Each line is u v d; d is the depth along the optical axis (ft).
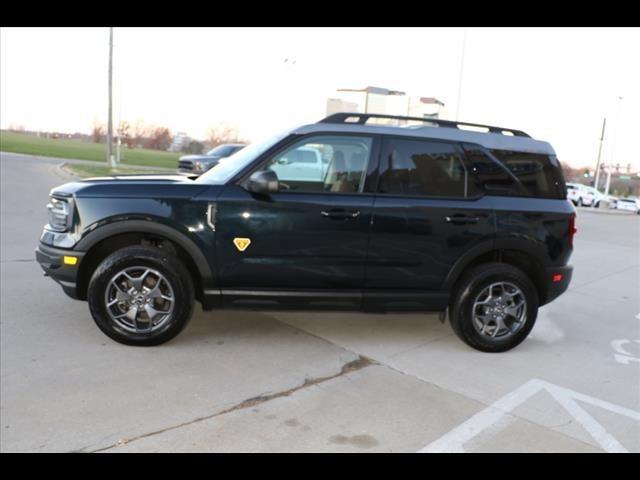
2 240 26.91
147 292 14.11
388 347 15.55
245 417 10.95
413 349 15.51
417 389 12.79
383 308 15.01
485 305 15.35
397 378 13.38
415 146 14.87
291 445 10.02
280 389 12.30
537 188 15.62
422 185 14.84
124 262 13.78
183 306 14.11
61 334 14.84
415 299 15.05
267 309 14.64
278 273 14.28
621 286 26.78
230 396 11.81
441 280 15.05
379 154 14.67
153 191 13.97
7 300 17.46
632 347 17.03
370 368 13.93
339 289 14.67
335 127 14.65
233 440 10.08
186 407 11.21
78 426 10.25
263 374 13.06
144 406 11.15
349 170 14.62
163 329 14.14
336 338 15.98
